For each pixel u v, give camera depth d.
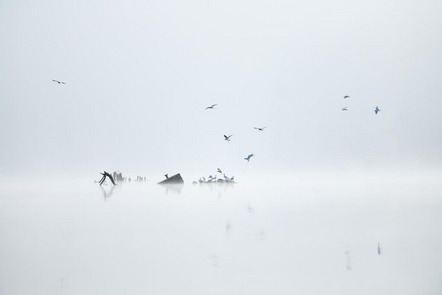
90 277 6.19
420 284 5.72
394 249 7.91
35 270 6.60
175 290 5.57
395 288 5.57
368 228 10.59
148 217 13.25
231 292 5.47
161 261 7.16
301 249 7.99
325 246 8.27
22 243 8.81
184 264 6.92
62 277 6.19
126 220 12.48
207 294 5.41
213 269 6.59
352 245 8.37
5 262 7.12
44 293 5.46
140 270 6.57
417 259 7.11
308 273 6.31
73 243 8.81
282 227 10.86
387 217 12.87
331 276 6.15
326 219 12.47
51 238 9.41
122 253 7.80
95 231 10.37
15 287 5.71
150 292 5.49
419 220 12.12
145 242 8.88
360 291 5.48
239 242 8.80
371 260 7.09
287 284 5.79
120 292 5.50
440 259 7.11
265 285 5.76
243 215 13.65
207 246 8.37
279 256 7.42
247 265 6.83
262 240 8.98
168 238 9.32
